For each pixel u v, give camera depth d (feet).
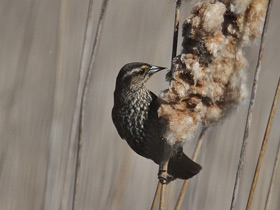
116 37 48.29
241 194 35.22
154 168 38.99
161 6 49.93
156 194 24.56
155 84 39.81
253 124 36.47
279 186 34.47
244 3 21.21
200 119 22.38
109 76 44.93
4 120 37.68
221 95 21.86
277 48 41.37
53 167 30.91
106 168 37.50
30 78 41.86
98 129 39.73
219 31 21.17
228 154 35.68
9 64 43.91
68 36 44.57
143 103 28.53
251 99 21.79
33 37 43.65
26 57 41.93
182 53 21.89
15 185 36.73
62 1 31.48
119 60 46.34
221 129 36.24
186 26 21.50
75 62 43.06
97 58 45.96
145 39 48.11
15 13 49.73
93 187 36.73
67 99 40.78
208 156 33.76
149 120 28.37
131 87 28.78
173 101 22.13
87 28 25.44
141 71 28.81
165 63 37.45
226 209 34.63
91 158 37.73
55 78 31.22
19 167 37.19
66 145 37.88
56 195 32.17
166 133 22.59
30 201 36.81
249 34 21.52
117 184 34.01
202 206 33.96
